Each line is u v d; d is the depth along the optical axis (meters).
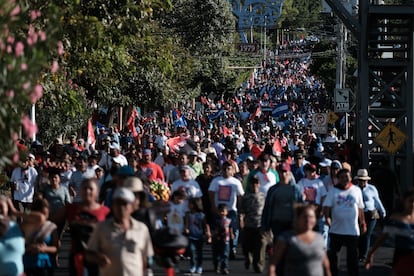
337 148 56.28
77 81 63.62
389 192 44.56
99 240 21.81
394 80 58.53
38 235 26.44
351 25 58.50
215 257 36.09
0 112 22.58
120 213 21.70
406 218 27.67
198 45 142.75
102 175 43.59
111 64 50.19
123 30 45.00
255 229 35.88
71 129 83.69
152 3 46.88
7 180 47.84
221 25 142.50
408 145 58.06
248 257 36.44
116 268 21.61
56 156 51.78
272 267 22.02
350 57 141.62
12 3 24.36
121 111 118.62
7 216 24.36
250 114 146.25
